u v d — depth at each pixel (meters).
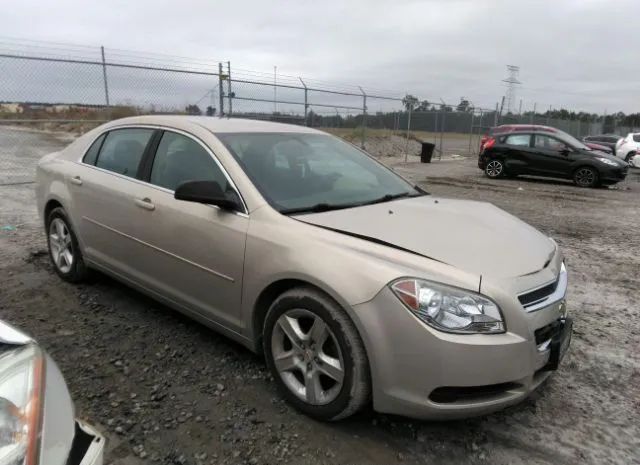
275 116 14.65
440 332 2.40
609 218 9.66
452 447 2.71
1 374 1.63
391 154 23.25
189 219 3.36
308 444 2.68
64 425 1.67
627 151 22.89
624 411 3.11
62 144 13.76
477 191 12.98
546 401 3.18
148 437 2.68
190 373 3.30
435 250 2.70
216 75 12.69
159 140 3.88
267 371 3.35
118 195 3.94
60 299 4.43
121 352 3.54
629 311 4.73
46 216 4.91
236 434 2.73
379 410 2.60
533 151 15.30
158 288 3.74
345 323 2.60
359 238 2.79
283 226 2.95
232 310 3.21
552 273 2.84
